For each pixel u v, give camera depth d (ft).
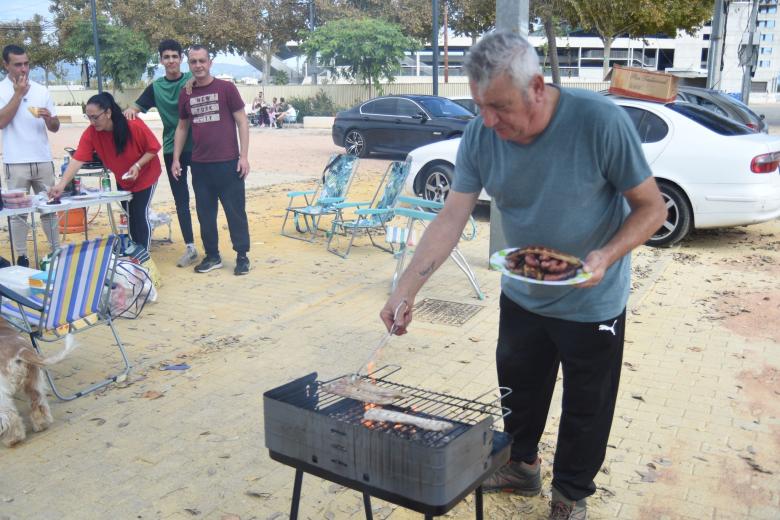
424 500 7.34
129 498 11.19
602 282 8.93
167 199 40.45
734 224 26.53
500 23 21.43
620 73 28.73
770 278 23.38
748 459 12.19
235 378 15.71
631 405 14.28
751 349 17.21
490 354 16.89
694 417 13.75
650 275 23.71
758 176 25.89
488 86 7.66
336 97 135.44
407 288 9.30
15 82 23.29
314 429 8.06
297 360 16.65
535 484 11.10
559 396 14.78
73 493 11.34
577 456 9.70
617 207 8.83
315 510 10.89
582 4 57.98
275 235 30.66
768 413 13.93
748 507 10.87
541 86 7.84
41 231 31.58
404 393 9.00
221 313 20.12
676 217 27.22
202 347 17.56
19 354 12.67
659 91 27.86
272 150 71.92
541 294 9.23
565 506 9.91
